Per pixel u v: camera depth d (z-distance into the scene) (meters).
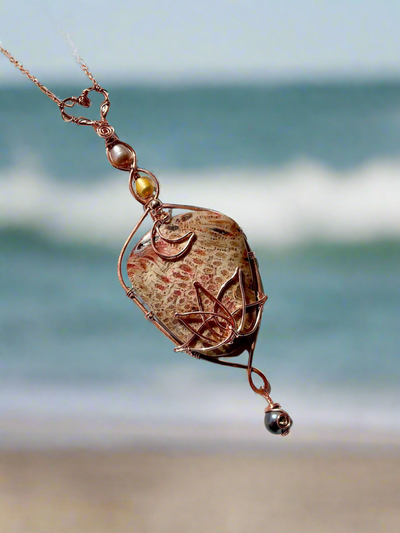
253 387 0.35
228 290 0.34
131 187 0.35
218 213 0.35
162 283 0.35
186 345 0.35
